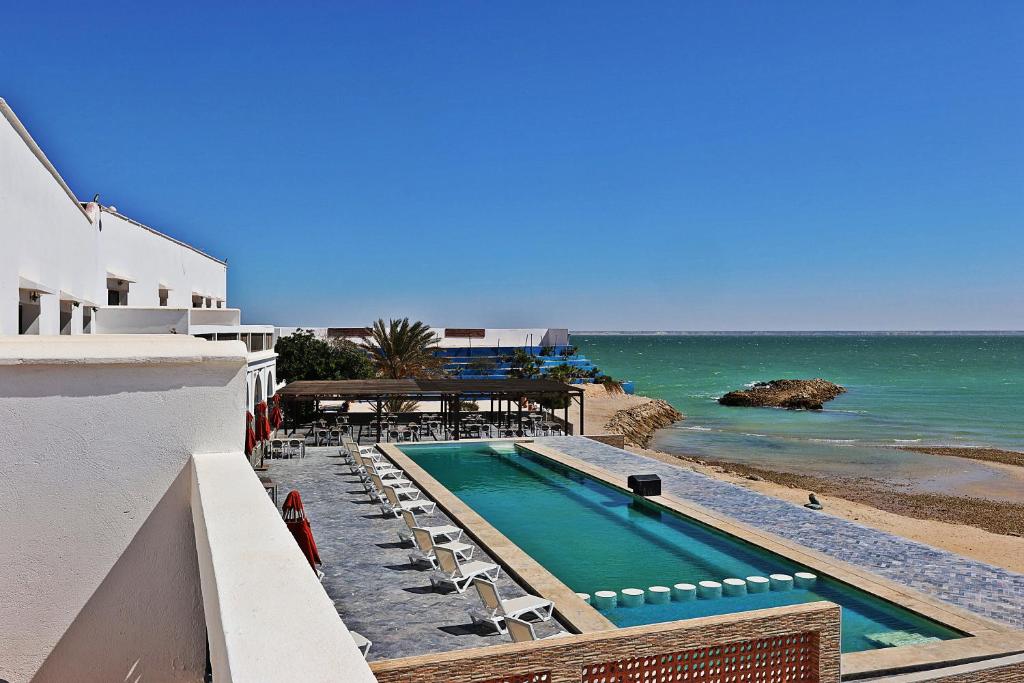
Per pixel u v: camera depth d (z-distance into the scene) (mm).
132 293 24766
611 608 10094
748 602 10375
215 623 1646
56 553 2961
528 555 12086
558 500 17219
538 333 83188
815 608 6602
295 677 1201
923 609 9734
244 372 3143
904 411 64062
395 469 17531
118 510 3006
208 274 36500
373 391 24688
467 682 5363
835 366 140500
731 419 59531
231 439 3117
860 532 13711
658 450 41938
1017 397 76750
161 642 3066
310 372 40812
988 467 35750
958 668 7914
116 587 3021
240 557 1801
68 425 2941
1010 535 21578
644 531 14461
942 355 189750
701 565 12250
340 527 13414
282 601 1540
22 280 12438
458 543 11125
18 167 12305
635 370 128625
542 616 8922
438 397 32688
